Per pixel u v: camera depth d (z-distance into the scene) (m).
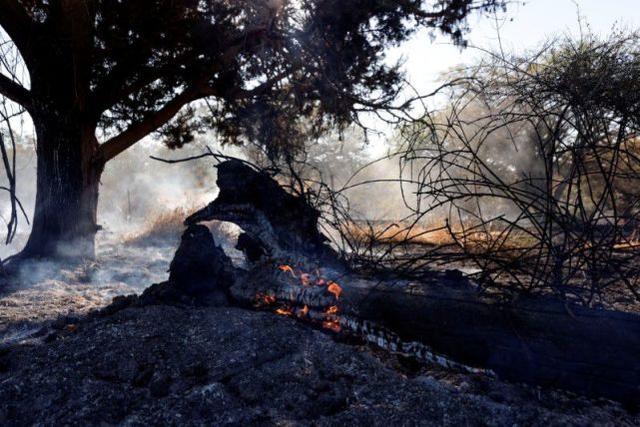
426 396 2.78
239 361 3.21
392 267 4.96
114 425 2.59
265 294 4.24
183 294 4.37
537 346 3.19
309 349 3.42
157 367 3.17
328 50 8.80
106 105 8.75
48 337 3.88
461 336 3.41
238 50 8.84
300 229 4.65
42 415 2.68
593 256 3.57
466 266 5.67
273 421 2.55
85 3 7.40
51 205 8.34
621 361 3.00
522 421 2.57
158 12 8.02
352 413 2.61
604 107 3.38
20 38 7.73
